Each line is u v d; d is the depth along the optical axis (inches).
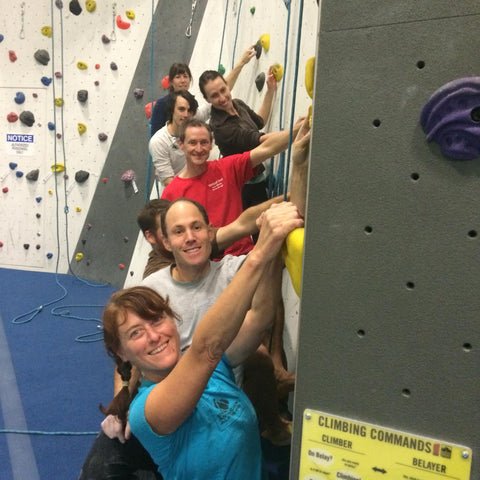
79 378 100.6
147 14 145.3
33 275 173.5
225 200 80.7
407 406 22.6
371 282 22.5
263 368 63.4
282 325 75.0
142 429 37.8
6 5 161.8
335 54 21.9
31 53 162.9
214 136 93.4
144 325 40.6
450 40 19.6
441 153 20.3
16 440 73.3
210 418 40.3
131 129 153.3
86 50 155.9
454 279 20.8
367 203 22.1
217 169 81.4
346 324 23.4
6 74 167.0
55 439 79.3
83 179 163.5
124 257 159.5
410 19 20.2
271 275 40.7
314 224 23.4
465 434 21.6
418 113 20.5
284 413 74.8
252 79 103.2
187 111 102.6
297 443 25.8
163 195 83.8
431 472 22.6
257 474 43.5
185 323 55.0
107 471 51.1
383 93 21.1
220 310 31.9
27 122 166.9
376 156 21.6
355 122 21.8
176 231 53.6
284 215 29.0
